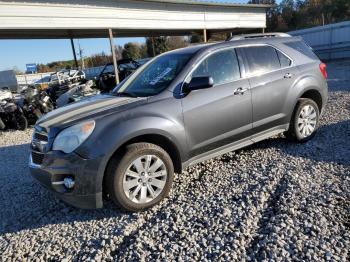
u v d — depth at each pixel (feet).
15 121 33.30
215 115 13.66
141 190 11.96
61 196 11.56
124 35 63.21
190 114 12.99
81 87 36.63
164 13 46.32
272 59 16.05
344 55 85.66
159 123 12.17
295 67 16.71
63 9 35.96
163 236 10.42
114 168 11.39
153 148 12.00
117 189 11.48
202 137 13.47
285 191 12.11
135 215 11.91
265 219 10.64
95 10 38.58
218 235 10.06
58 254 10.17
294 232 9.70
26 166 19.57
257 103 15.01
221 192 12.78
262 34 16.70
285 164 14.71
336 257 8.45
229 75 14.40
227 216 11.00
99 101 13.56
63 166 11.18
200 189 13.29
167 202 12.61
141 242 10.21
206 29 53.98
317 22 169.89
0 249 10.78
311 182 12.66
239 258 8.94
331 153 15.51
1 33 44.73
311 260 8.47
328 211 10.55
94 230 11.27
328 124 20.61
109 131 11.34
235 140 14.71
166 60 14.96
